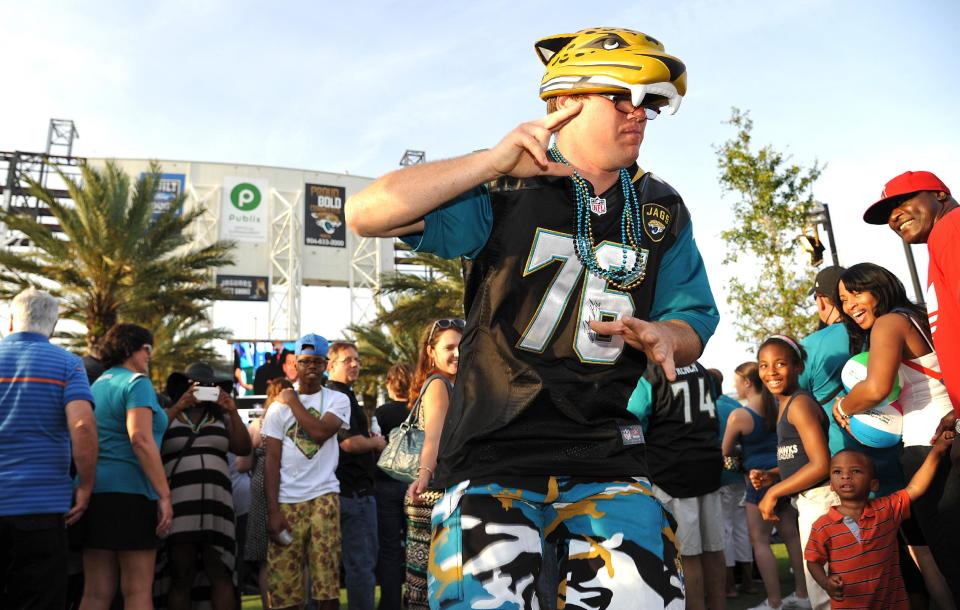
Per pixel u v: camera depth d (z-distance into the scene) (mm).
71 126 55250
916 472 2904
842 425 3293
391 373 5457
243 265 55781
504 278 1607
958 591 2562
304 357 4602
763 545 4836
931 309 2533
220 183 56562
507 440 1568
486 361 1620
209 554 4480
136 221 22094
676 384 3922
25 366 3469
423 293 23438
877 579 3186
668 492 3906
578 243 1618
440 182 1434
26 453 3367
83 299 22578
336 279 57531
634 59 1567
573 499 1567
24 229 21750
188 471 4512
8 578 3297
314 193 58344
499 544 1468
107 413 3906
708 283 1821
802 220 15641
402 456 3295
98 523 3764
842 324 3844
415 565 3143
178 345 25203
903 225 2912
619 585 1472
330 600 4332
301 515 4359
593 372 1627
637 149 1646
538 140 1384
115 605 4539
